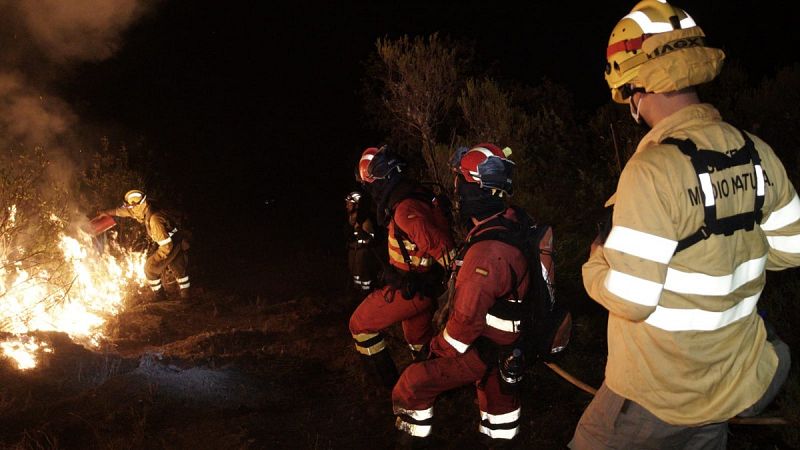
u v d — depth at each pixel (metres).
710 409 2.31
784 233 2.42
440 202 4.80
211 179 15.99
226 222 13.66
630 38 2.35
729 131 2.29
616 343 2.43
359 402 5.13
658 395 2.33
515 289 3.55
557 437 4.49
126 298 8.43
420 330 5.07
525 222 3.65
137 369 5.30
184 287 8.62
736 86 8.54
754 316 2.39
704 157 2.20
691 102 2.34
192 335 7.41
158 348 6.64
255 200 15.21
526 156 8.02
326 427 4.67
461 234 6.82
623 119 7.77
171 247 8.39
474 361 3.72
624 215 2.19
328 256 11.42
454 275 3.69
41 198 7.86
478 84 8.12
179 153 17.06
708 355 2.27
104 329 7.28
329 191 15.80
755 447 4.17
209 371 5.59
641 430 2.39
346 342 6.70
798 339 5.11
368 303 4.97
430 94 7.67
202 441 4.32
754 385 2.36
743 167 2.25
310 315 7.93
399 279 4.78
